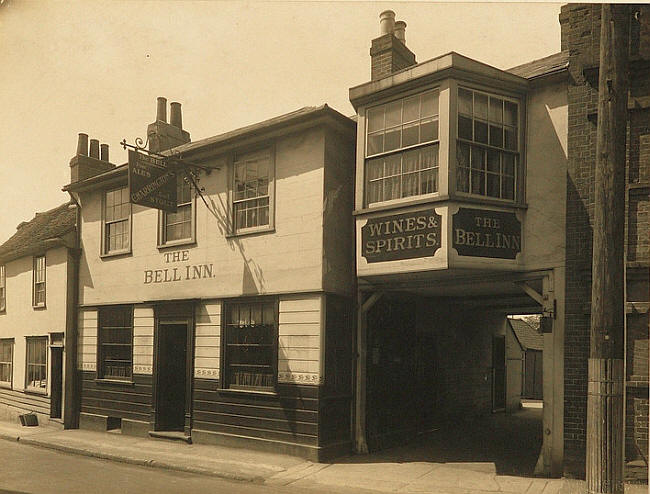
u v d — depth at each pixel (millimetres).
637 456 7793
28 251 16531
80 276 15242
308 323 10344
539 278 9109
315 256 10406
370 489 8156
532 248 9195
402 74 9547
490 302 13453
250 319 11352
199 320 12148
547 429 8781
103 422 13984
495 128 9359
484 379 15742
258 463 9781
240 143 11648
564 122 9094
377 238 9633
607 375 5613
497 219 9109
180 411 13156
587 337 8453
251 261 11383
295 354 10469
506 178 9406
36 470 9711
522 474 8898
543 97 9359
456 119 9023
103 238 14688
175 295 12719
